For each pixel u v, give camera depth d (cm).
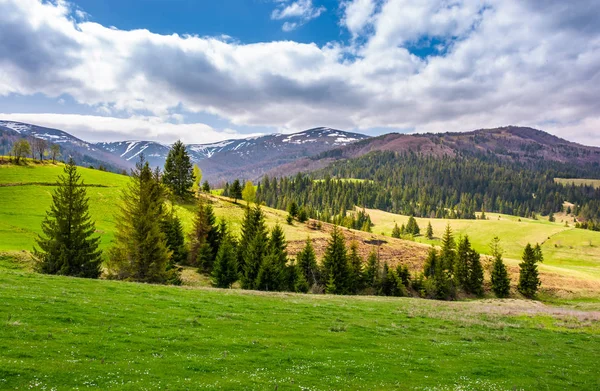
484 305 4991
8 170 11394
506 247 17200
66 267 4306
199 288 4044
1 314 1827
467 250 9050
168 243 6950
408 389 1542
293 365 1698
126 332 1886
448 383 1659
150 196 5228
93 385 1251
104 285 3181
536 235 18075
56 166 13250
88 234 4625
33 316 1881
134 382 1316
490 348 2392
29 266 5016
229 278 6088
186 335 1966
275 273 6116
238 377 1481
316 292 6869
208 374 1486
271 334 2222
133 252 4806
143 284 3669
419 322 3150
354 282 7738
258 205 8225
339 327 2580
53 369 1323
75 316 2009
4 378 1204
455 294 8500
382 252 10588
